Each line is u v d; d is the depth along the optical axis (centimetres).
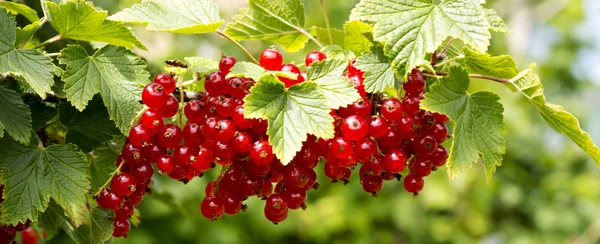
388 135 59
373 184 61
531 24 229
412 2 58
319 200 147
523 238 161
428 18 58
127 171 59
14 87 59
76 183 58
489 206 157
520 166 172
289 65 58
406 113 59
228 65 58
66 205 58
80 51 58
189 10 60
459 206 152
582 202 167
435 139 60
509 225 165
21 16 68
